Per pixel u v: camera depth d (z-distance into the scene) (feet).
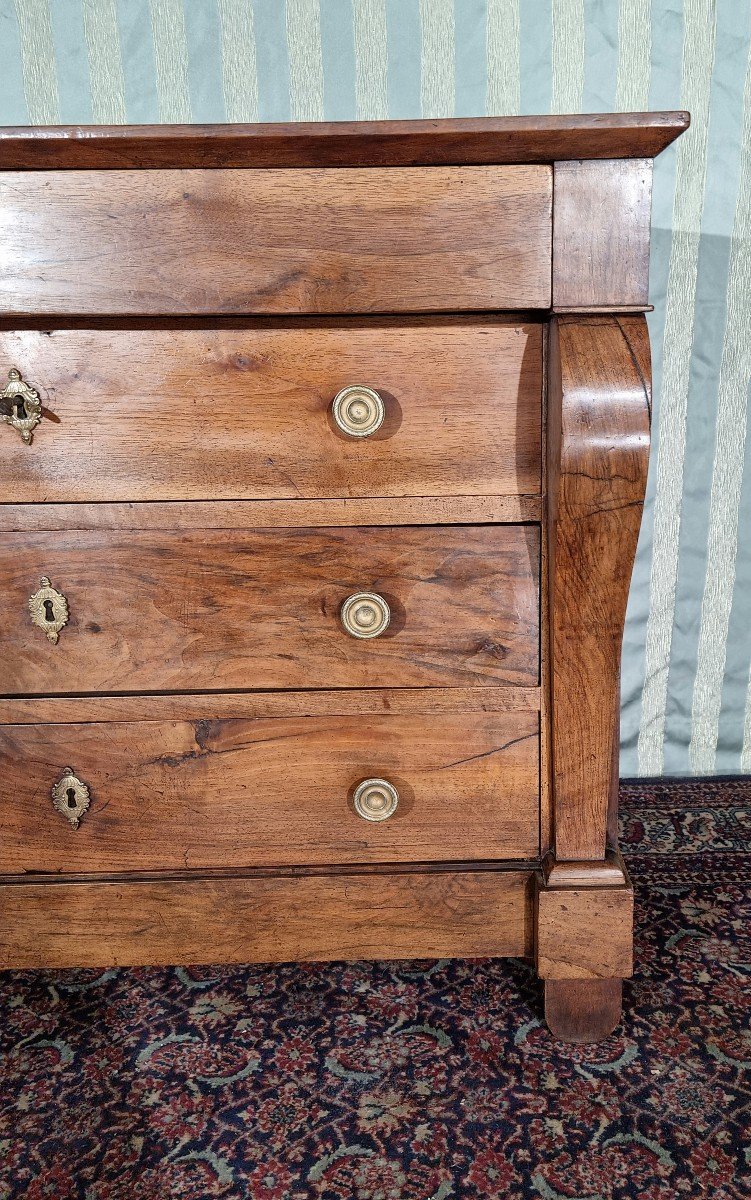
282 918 2.99
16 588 2.80
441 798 2.94
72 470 2.72
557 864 2.91
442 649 2.84
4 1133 2.67
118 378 2.66
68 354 2.64
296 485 2.73
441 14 4.36
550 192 2.51
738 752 5.14
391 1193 2.44
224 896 2.97
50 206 2.49
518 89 4.46
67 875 3.00
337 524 2.76
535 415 2.69
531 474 2.73
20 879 2.99
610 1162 2.52
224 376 2.66
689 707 5.10
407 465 2.72
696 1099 2.75
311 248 2.53
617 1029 3.08
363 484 2.73
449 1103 2.76
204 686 2.87
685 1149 2.56
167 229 2.51
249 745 2.90
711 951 3.51
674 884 3.99
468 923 2.99
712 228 4.57
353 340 2.64
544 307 2.57
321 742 2.90
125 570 2.78
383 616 2.72
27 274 2.52
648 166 2.49
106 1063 2.97
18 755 2.91
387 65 4.42
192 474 2.72
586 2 4.35
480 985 3.36
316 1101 2.77
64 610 2.79
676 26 4.37
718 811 4.67
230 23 4.34
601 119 2.36
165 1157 2.57
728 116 4.45
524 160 2.49
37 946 3.01
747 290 4.63
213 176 2.49
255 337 2.64
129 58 4.36
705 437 4.79
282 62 4.40
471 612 2.82
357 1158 2.56
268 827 2.96
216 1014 3.22
